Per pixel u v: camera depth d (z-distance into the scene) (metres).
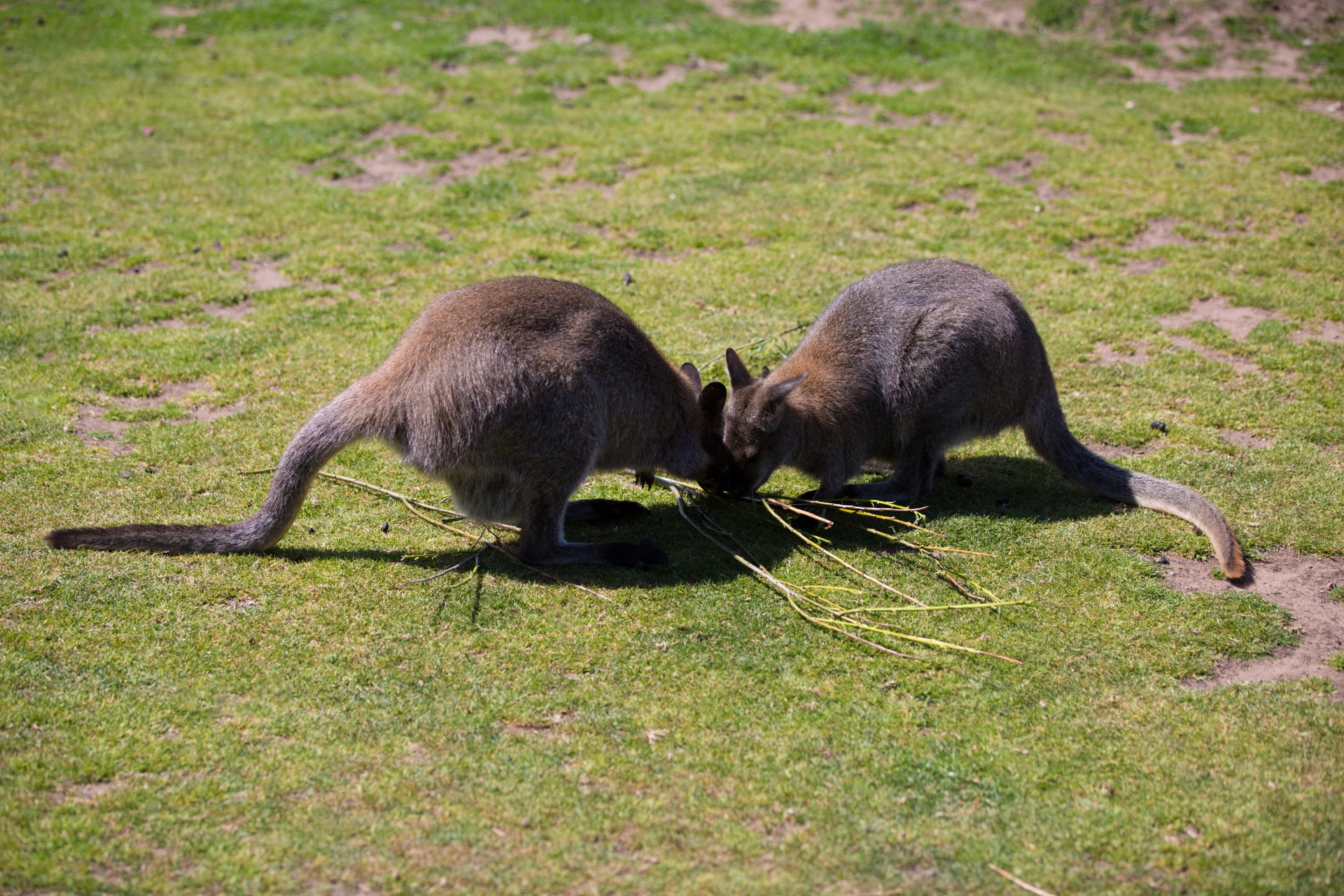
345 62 13.48
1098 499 5.66
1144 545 5.16
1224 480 5.70
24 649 4.21
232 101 12.34
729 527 5.45
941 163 10.59
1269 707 4.04
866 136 11.30
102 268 8.32
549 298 4.81
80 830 3.37
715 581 4.89
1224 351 7.20
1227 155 10.66
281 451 5.89
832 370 5.61
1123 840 3.43
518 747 3.80
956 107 12.12
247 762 3.69
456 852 3.34
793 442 5.39
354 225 9.22
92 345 7.09
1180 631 4.52
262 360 6.94
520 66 13.53
